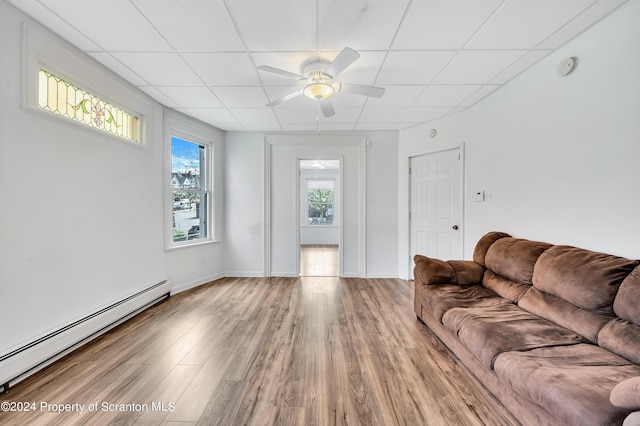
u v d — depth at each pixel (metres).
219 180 4.31
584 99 1.94
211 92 2.91
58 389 1.68
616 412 0.99
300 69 2.41
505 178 2.76
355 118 3.73
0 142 1.64
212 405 1.56
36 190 1.85
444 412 1.51
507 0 1.62
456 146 3.51
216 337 2.37
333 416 1.48
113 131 2.62
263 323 2.66
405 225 4.22
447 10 1.69
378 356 2.07
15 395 1.62
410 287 3.86
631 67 1.64
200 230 4.11
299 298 3.39
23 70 1.75
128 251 2.76
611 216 1.78
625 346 1.33
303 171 8.36
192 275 3.84
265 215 4.39
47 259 1.93
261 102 3.17
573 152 2.03
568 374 1.22
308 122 3.92
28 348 1.76
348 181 4.39
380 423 1.44
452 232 3.61
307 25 1.84
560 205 2.14
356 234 4.41
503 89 2.75
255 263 4.44
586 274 1.62
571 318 1.64
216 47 2.10
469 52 2.17
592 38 1.87
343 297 3.43
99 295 2.39
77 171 2.17
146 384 1.74
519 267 2.17
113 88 2.50
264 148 4.38
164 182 3.37
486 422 1.44
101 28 1.88
